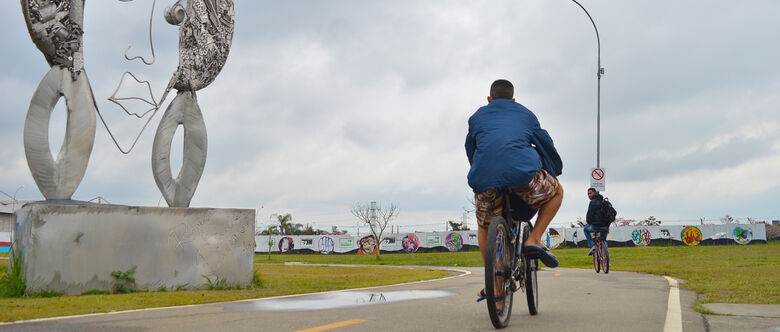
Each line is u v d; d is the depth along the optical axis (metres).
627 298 5.84
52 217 7.16
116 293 7.53
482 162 4.09
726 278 8.21
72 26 7.96
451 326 4.01
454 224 56.81
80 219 7.38
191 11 9.55
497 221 3.93
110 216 7.64
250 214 8.91
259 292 7.49
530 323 4.20
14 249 7.30
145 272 7.87
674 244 43.53
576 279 8.84
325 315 4.61
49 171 7.72
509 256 4.21
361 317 4.46
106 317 4.56
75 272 7.29
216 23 10.00
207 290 8.17
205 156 9.73
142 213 7.91
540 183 4.14
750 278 8.12
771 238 43.62
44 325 4.08
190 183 9.51
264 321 4.25
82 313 4.89
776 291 6.27
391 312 4.82
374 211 50.31
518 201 4.29
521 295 6.21
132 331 3.77
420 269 15.62
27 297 6.81
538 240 4.27
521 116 4.26
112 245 7.63
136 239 7.84
